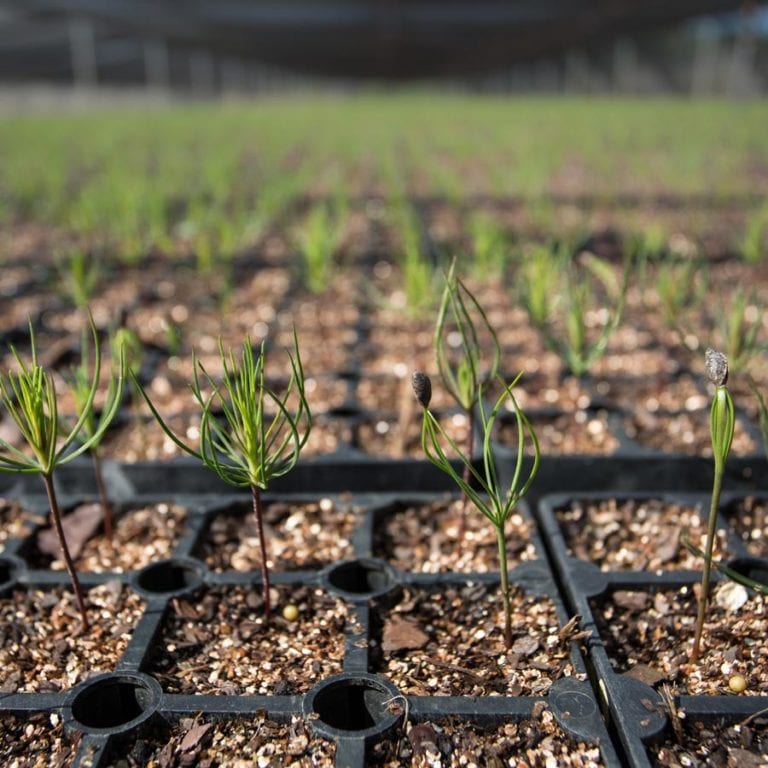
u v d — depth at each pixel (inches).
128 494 12.5
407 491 12.5
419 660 9.1
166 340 17.9
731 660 8.9
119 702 8.8
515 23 212.2
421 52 263.6
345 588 10.4
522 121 74.4
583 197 33.5
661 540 10.8
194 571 10.4
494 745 8.1
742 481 12.3
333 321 19.1
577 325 13.1
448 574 10.2
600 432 13.5
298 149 55.5
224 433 9.1
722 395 7.7
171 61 241.3
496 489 8.6
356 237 27.0
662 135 57.2
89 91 208.4
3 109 129.5
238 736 8.2
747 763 7.8
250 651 9.3
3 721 8.3
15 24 195.8
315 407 14.5
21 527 11.3
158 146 56.2
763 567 10.3
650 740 8.0
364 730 8.1
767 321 18.2
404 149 55.2
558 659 9.0
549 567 10.3
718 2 131.8
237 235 24.8
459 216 30.6
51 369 16.2
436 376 15.6
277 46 240.5
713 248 24.0
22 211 32.2
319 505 11.8
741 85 130.6
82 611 9.4
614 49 197.5
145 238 26.2
